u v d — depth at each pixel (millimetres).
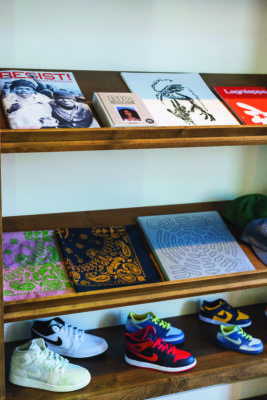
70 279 1497
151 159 1796
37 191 1702
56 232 1648
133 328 1802
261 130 1460
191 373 1694
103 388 1601
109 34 1604
